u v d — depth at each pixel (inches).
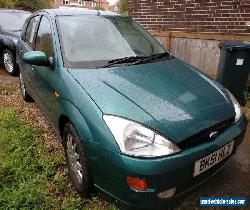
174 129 89.1
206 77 126.7
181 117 93.1
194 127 91.9
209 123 95.6
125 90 101.5
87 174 101.0
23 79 194.1
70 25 135.0
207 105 102.3
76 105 102.0
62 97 112.2
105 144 88.5
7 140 149.0
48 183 118.0
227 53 196.5
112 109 92.9
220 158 99.5
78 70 115.1
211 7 247.4
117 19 150.1
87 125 94.7
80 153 101.2
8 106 201.6
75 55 123.0
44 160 132.0
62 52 123.3
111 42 133.0
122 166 84.7
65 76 114.3
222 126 100.3
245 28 233.5
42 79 137.2
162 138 86.9
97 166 92.7
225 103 108.2
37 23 165.3
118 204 92.7
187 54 273.0
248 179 124.4
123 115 90.7
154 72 117.0
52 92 123.3
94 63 120.2
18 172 123.0
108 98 97.1
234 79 199.9
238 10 233.0
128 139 86.4
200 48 262.5
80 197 112.0
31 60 121.5
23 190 112.0
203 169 93.3
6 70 283.3
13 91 233.0
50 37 134.8
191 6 259.8
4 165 125.9
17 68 272.4
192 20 262.8
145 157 84.3
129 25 150.3
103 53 126.4
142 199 85.9
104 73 112.5
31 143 147.8
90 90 102.0
